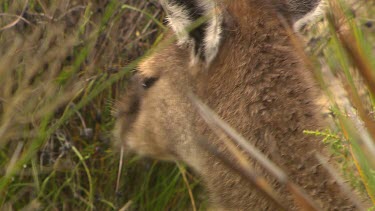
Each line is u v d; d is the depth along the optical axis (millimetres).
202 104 7605
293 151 7125
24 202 9609
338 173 7008
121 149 9523
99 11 9969
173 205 10047
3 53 9430
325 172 6969
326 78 8297
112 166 9922
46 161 9719
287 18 7820
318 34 9711
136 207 10062
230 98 7512
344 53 6652
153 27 10320
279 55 7457
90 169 9945
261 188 6488
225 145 7504
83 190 9852
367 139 6500
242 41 7539
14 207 9547
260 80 7410
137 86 8734
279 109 7289
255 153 6590
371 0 10445
